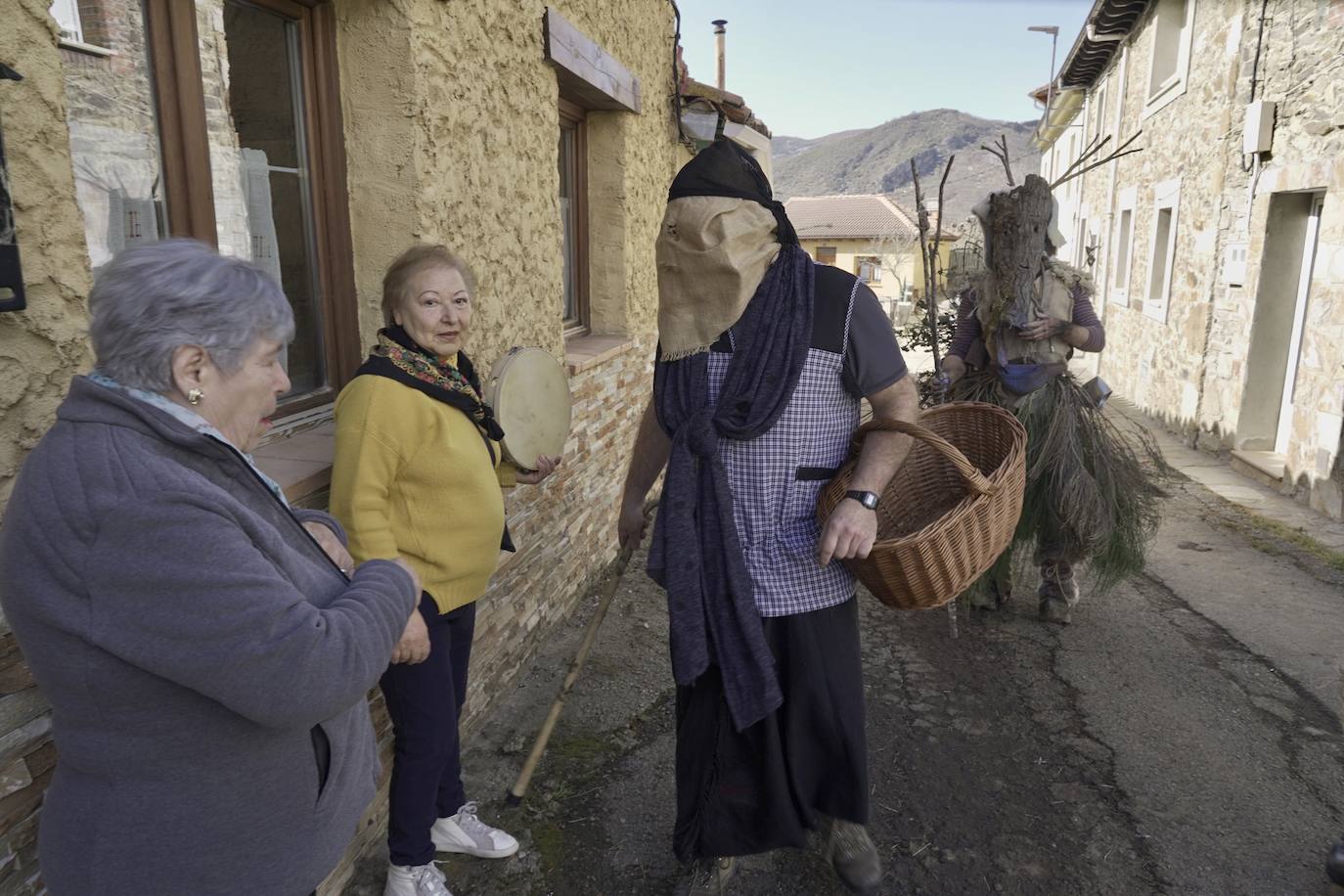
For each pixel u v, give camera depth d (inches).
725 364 77.7
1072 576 152.5
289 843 50.6
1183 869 95.0
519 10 124.6
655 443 93.0
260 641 44.0
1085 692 132.3
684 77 228.7
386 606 51.1
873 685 134.3
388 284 81.0
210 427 47.0
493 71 117.4
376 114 99.0
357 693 48.4
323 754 52.7
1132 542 144.0
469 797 107.0
